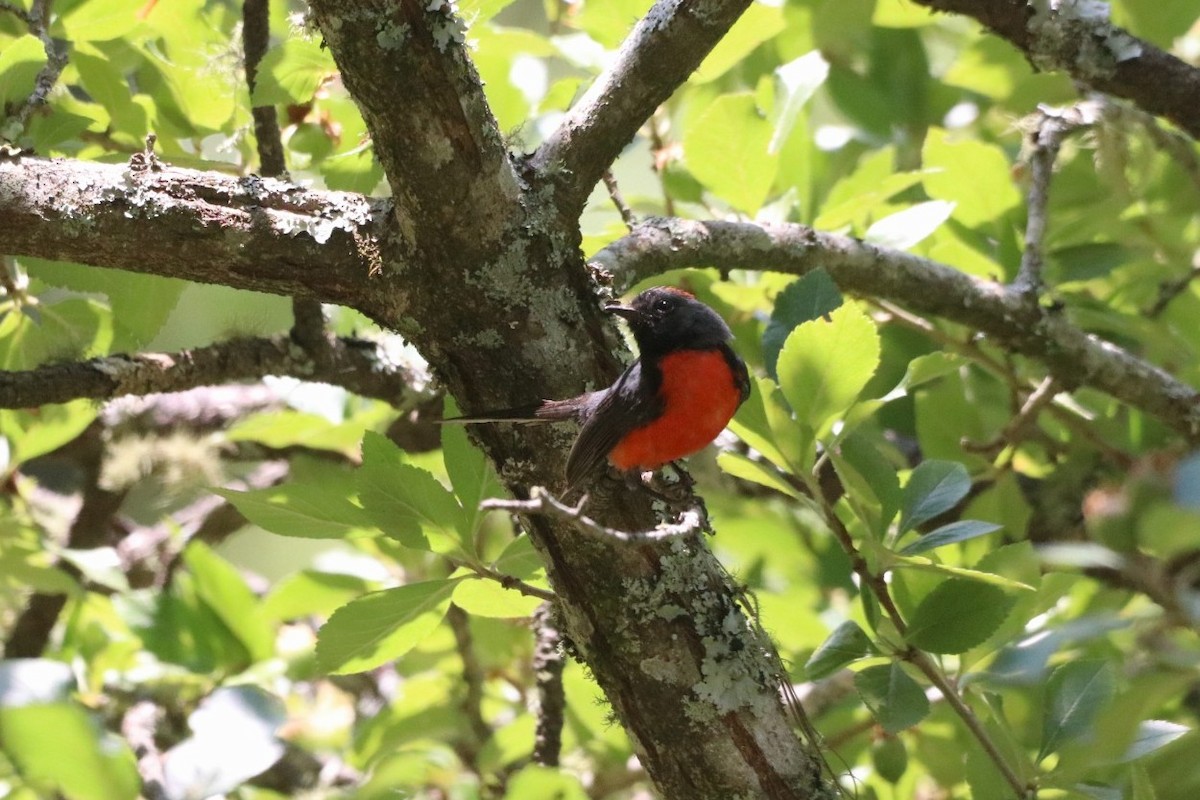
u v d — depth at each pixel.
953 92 10.70
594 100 5.89
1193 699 7.22
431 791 8.61
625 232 8.34
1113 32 7.26
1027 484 9.74
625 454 5.93
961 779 7.95
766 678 5.69
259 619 9.50
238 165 8.06
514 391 5.73
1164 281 9.27
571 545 5.68
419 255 5.64
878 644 6.33
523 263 5.66
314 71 6.77
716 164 8.28
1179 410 8.28
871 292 7.98
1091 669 6.30
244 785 8.26
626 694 5.69
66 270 7.27
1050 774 6.05
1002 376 8.71
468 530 6.00
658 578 5.64
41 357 8.10
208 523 11.34
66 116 7.12
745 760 5.56
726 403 6.54
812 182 10.09
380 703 10.38
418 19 5.11
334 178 7.36
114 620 9.80
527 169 5.78
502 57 8.86
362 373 8.48
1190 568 5.37
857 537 7.50
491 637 9.63
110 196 5.69
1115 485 7.54
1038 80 9.66
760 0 7.82
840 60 10.78
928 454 8.96
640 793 8.98
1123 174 8.61
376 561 9.98
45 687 6.08
